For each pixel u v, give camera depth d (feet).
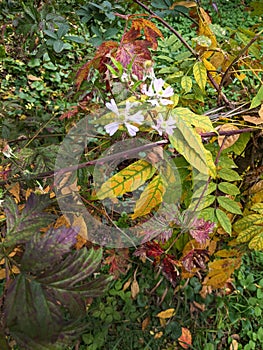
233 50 1.09
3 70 2.05
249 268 1.60
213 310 1.47
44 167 0.94
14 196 0.99
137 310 1.42
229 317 1.47
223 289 1.48
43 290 0.48
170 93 0.74
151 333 1.40
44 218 0.56
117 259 1.08
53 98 2.02
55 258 0.50
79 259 0.51
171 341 1.40
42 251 0.50
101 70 0.97
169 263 0.93
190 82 1.02
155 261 0.99
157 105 0.72
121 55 0.91
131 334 1.38
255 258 1.63
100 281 0.51
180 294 1.46
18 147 1.14
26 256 0.50
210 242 1.14
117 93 0.87
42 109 1.86
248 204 1.09
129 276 1.43
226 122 0.95
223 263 1.11
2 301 0.54
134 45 0.93
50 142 1.25
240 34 1.01
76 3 1.48
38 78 2.07
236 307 1.49
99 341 1.33
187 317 1.44
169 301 1.45
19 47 2.04
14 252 0.66
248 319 1.48
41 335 0.44
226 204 0.95
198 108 1.22
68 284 0.49
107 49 0.94
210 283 1.15
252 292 1.55
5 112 1.34
